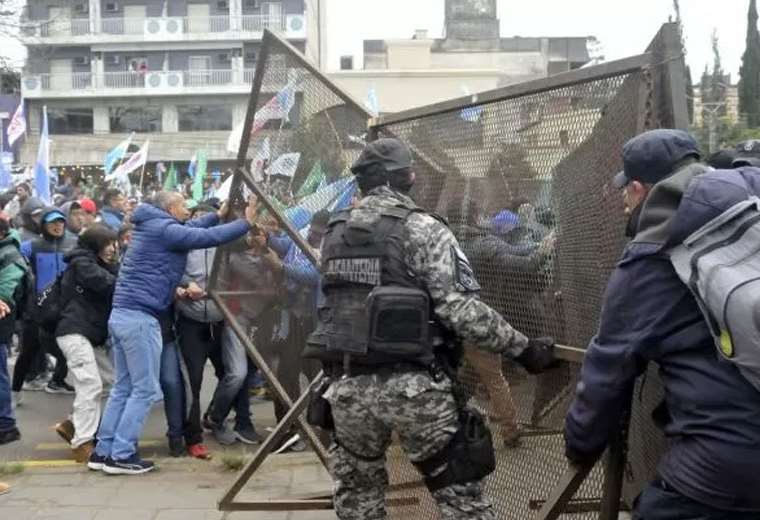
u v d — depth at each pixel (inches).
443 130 166.9
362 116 187.6
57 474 243.1
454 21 1784.0
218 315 264.5
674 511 101.0
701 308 96.6
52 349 338.3
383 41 1844.2
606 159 127.5
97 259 265.7
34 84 2158.0
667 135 108.8
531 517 146.2
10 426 287.0
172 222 241.0
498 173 152.3
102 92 2171.5
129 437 242.7
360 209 138.0
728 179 98.6
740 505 96.7
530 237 145.5
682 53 115.5
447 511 133.4
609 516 122.3
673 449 103.0
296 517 204.8
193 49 2210.9
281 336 210.2
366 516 143.9
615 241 125.4
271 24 2188.7
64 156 2159.2
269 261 215.0
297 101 205.6
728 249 95.4
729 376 97.2
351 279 134.2
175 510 209.9
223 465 249.8
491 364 153.8
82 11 2170.3
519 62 1795.0
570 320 136.4
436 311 130.8
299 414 195.2
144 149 809.5
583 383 108.7
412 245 131.9
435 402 130.6
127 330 240.1
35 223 382.0
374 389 131.2
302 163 203.2
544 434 143.9
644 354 103.5
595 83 130.1
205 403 347.6
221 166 2185.0
